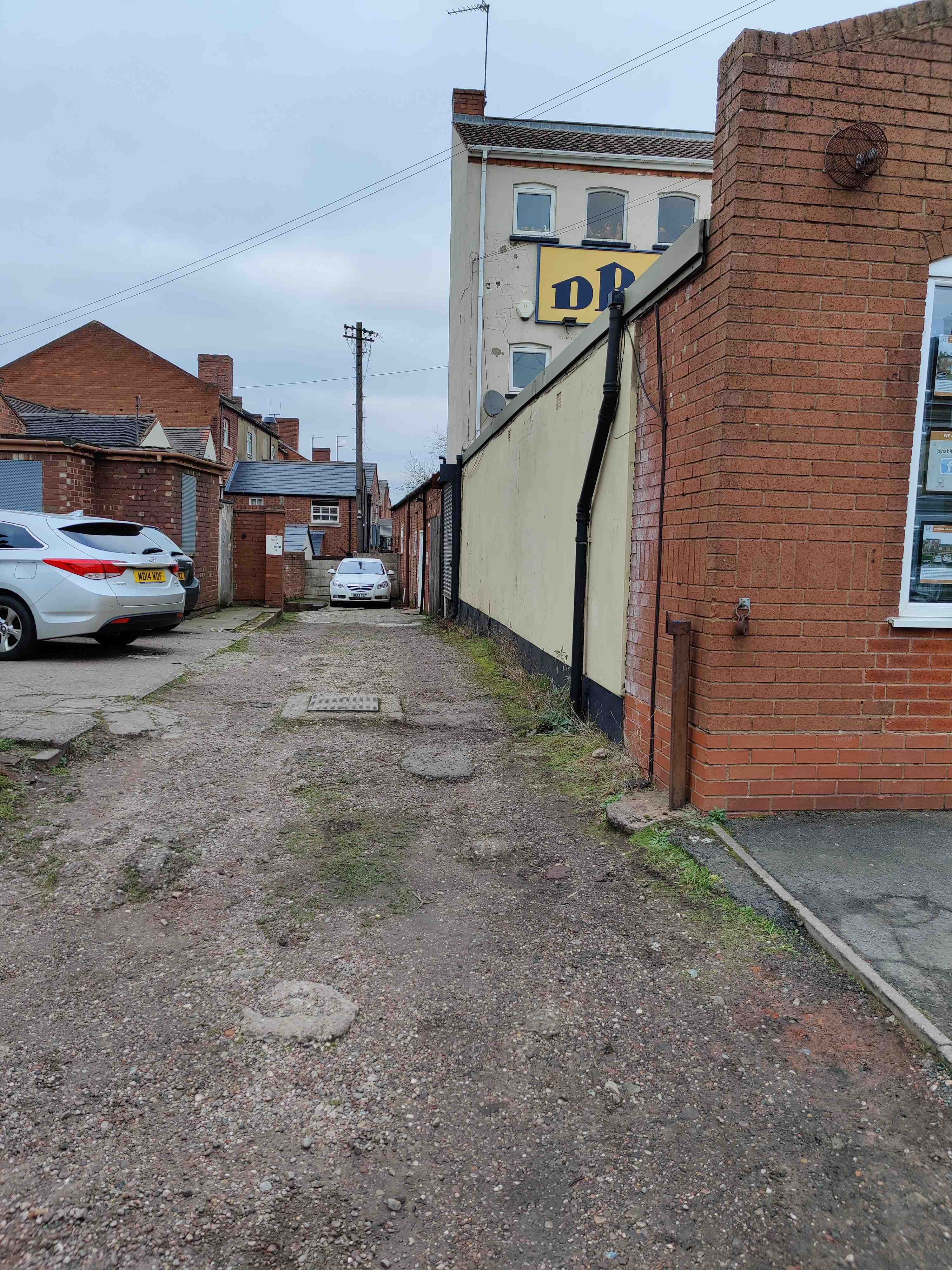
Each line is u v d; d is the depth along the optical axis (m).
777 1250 1.96
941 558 4.27
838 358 4.06
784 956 3.15
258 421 47.41
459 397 20.28
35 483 12.28
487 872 4.10
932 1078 2.49
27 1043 2.71
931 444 4.21
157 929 3.49
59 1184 2.13
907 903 3.41
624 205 19.39
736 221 3.95
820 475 4.11
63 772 5.23
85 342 37.06
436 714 7.36
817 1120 2.37
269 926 3.53
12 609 8.88
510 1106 2.47
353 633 14.57
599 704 6.28
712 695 4.17
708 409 4.20
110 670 8.59
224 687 8.26
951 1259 1.92
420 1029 2.83
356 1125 2.39
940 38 4.00
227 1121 2.39
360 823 4.70
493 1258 1.95
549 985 3.08
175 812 4.76
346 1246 1.98
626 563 5.59
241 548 19.05
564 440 7.43
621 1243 1.99
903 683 4.26
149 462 13.41
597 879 3.93
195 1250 1.95
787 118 3.93
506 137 18.95
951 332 4.19
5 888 3.77
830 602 4.18
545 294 18.84
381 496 67.31
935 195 4.05
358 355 36.75
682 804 4.39
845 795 4.28
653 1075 2.58
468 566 14.61
